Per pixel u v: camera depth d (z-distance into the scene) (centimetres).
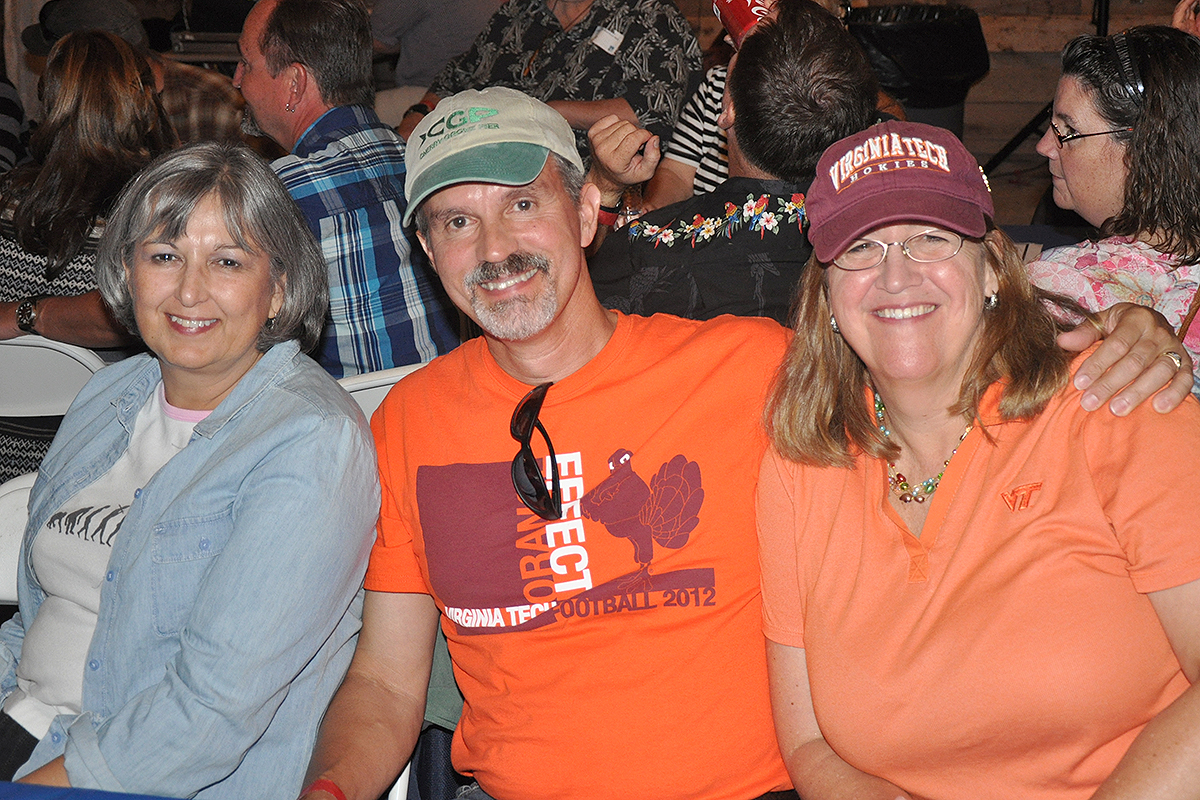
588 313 152
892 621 131
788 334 155
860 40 461
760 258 191
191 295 147
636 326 155
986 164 556
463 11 445
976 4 613
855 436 137
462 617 152
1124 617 119
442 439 154
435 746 177
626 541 147
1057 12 612
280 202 154
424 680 162
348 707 152
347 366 240
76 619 157
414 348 244
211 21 489
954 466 130
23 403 244
